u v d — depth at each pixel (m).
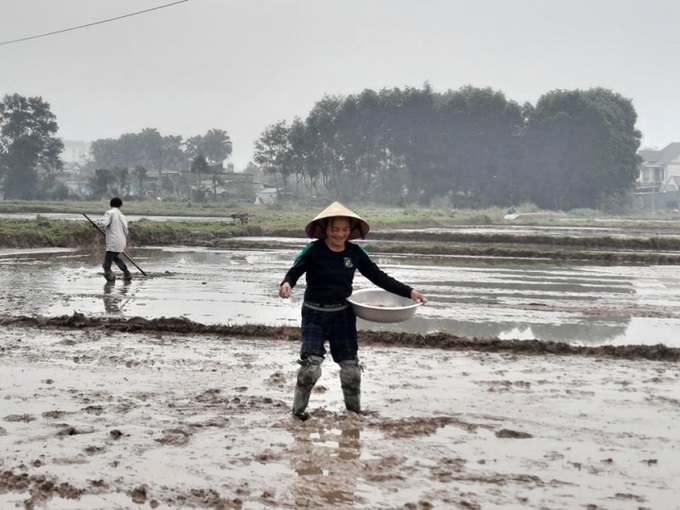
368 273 6.39
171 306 12.54
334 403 6.69
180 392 6.95
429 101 85.31
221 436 5.64
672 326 11.47
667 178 121.31
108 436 5.60
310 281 6.30
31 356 8.38
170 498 4.45
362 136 87.00
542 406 6.70
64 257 22.75
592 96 89.88
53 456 5.15
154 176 104.62
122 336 9.74
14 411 6.23
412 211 59.81
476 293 15.30
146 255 24.41
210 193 92.44
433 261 23.86
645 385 7.58
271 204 75.88
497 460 5.24
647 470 5.09
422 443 5.57
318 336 6.20
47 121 93.38
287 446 5.43
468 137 83.88
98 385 7.15
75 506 4.32
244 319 11.20
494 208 76.75
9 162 90.31
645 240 32.00
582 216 75.19
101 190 89.31
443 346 9.36
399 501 4.46
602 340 10.18
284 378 7.55
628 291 16.33
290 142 90.75
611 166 83.31
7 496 4.45
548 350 9.22
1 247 25.06
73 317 10.44
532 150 83.94
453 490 4.65
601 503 4.50
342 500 4.46
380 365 8.27
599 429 6.03
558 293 15.67
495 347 9.30
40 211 60.03
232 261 22.41
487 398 6.94
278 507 4.34
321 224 6.20
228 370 7.89
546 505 4.45
